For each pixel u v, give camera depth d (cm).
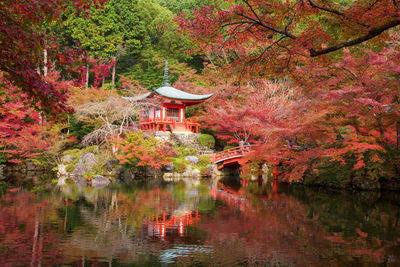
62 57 626
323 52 757
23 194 1666
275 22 821
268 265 729
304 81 1449
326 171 2066
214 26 795
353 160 1925
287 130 1848
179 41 4784
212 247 855
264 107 2602
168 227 1055
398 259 769
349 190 1953
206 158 2823
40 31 629
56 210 1289
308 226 1077
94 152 2686
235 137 3234
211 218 1188
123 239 918
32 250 808
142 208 1364
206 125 3266
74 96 2923
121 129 2697
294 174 1909
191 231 1008
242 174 2623
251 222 1127
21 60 543
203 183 2297
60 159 2808
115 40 4262
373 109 1482
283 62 896
